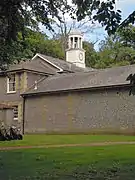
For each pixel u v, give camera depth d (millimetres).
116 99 27016
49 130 30891
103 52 57625
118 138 22016
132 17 6703
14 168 9367
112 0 6945
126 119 26250
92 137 23422
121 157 11656
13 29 10633
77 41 44938
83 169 9078
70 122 29594
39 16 11625
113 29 7023
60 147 15891
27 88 33406
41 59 38750
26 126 32594
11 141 20531
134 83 6578
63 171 8766
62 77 33594
